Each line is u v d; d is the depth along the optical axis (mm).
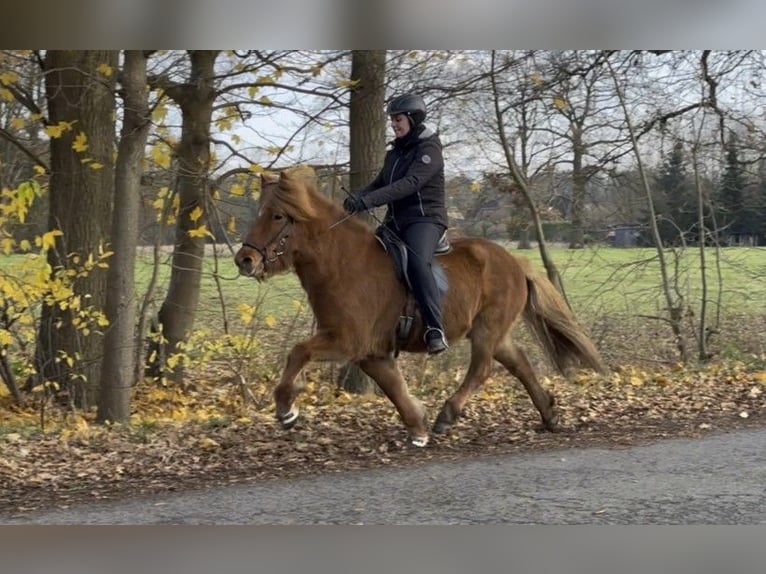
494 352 7863
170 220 11328
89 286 11008
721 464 6496
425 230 7035
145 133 9352
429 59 11023
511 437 7773
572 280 13797
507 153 12641
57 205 11008
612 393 10359
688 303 13523
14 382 10844
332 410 9438
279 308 11586
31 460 6938
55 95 10406
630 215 13719
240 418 8969
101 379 9539
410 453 7098
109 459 6953
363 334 6812
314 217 6656
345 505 5504
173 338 12156
